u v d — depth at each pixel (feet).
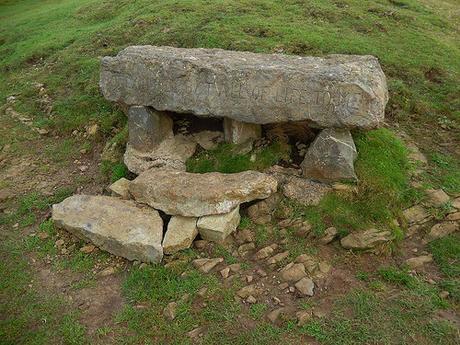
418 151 23.31
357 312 15.33
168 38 34.19
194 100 20.86
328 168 19.54
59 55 37.96
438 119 26.03
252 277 16.90
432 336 14.48
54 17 49.08
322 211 19.01
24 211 22.09
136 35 37.04
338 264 17.57
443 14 40.55
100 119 28.50
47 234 20.08
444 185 21.04
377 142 21.66
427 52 31.81
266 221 19.27
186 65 20.67
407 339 14.40
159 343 14.79
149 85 21.65
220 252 18.02
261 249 18.15
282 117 19.71
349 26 35.12
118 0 46.91
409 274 17.04
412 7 40.73
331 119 18.95
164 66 21.06
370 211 18.88
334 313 15.31
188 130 23.77
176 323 15.33
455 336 14.46
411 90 27.96
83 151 26.78
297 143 22.13
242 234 18.88
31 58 39.58
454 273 16.99
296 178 20.26
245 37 32.35
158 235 18.11
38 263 18.72
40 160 26.68
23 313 16.28
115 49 35.86
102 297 16.79
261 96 19.66
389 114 26.35
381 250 17.90
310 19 35.96
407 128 25.45
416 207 19.75
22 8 59.06
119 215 18.95
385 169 20.42
